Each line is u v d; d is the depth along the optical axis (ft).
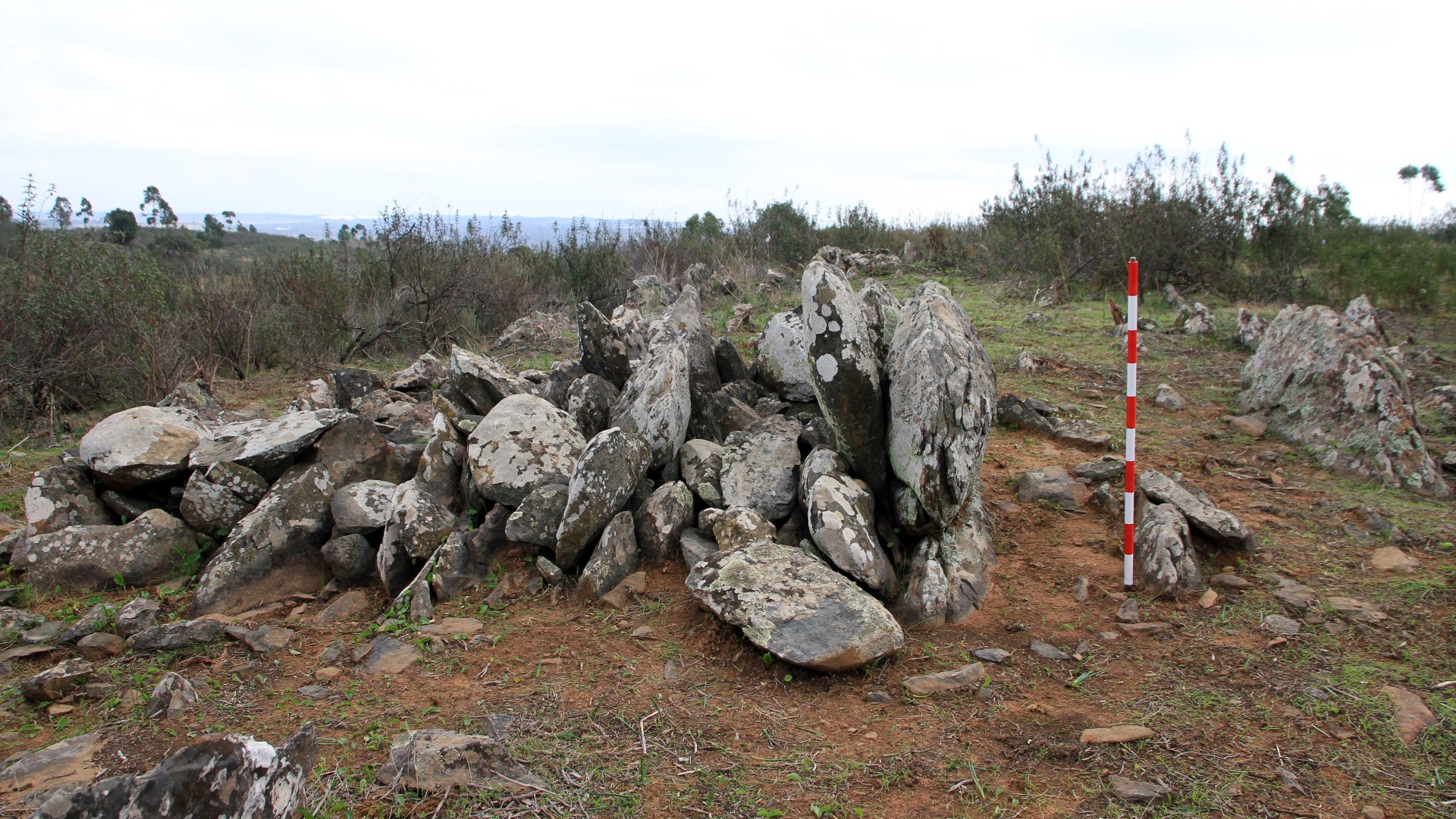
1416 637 13.05
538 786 9.73
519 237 52.75
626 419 18.35
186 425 18.65
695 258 58.39
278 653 13.46
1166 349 32.45
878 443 15.65
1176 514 15.78
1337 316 23.43
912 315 16.63
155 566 16.33
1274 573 15.17
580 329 22.53
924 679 12.16
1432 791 9.75
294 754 8.04
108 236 39.93
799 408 23.09
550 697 11.83
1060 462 20.95
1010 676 12.34
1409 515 17.46
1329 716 11.17
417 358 38.91
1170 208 44.60
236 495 17.04
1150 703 11.55
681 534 16.14
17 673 13.07
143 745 10.85
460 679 12.39
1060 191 49.52
